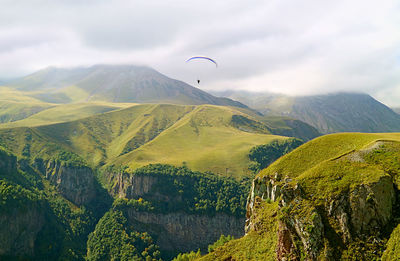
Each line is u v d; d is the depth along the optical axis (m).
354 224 54.09
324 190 61.72
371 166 63.97
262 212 85.12
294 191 66.50
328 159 75.75
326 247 53.59
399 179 57.69
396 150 66.62
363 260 50.00
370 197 54.38
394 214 53.31
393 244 48.50
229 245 83.50
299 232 58.41
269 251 68.69
